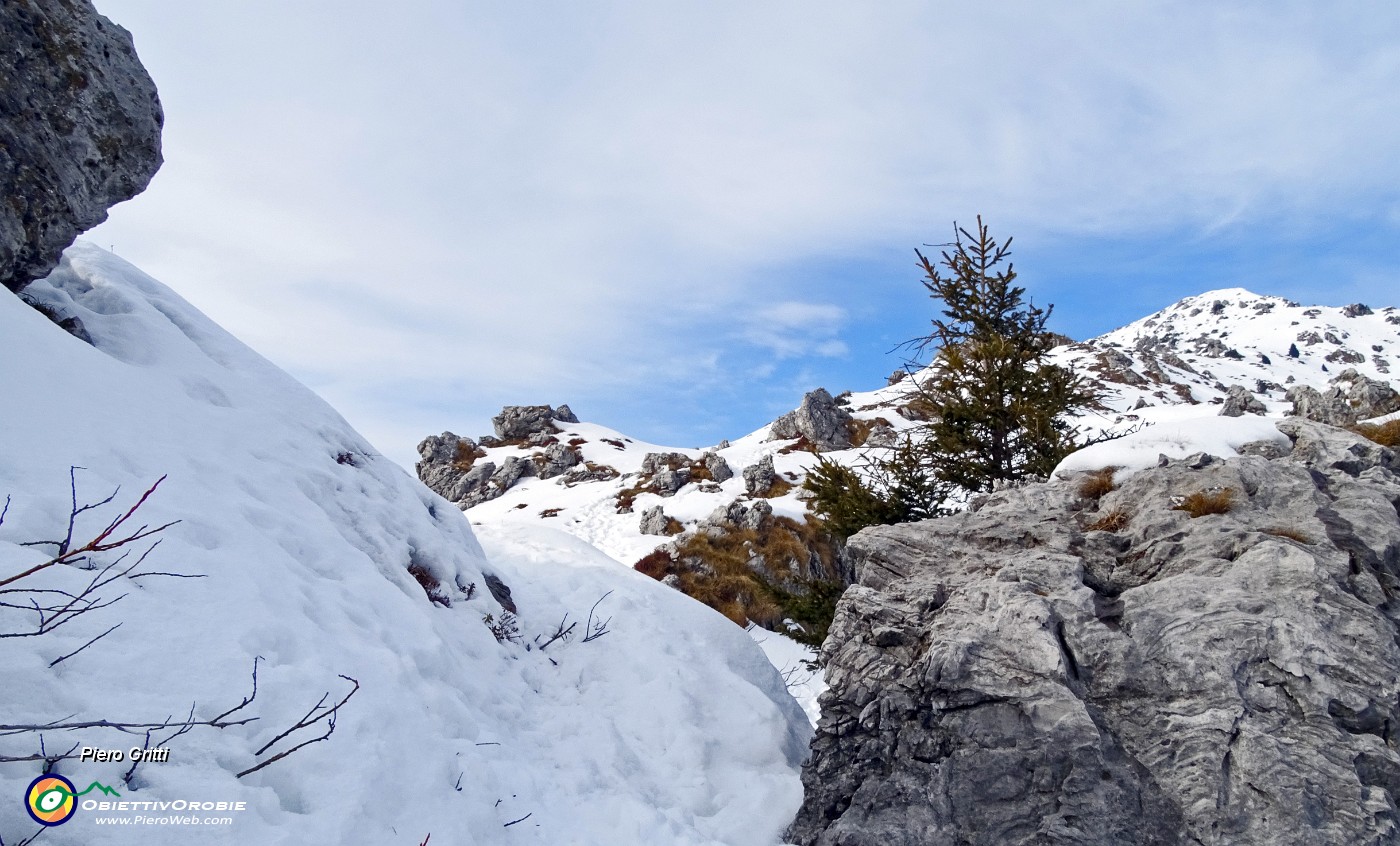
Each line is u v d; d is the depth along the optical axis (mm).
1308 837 5883
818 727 8016
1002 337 14734
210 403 9039
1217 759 6422
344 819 4852
